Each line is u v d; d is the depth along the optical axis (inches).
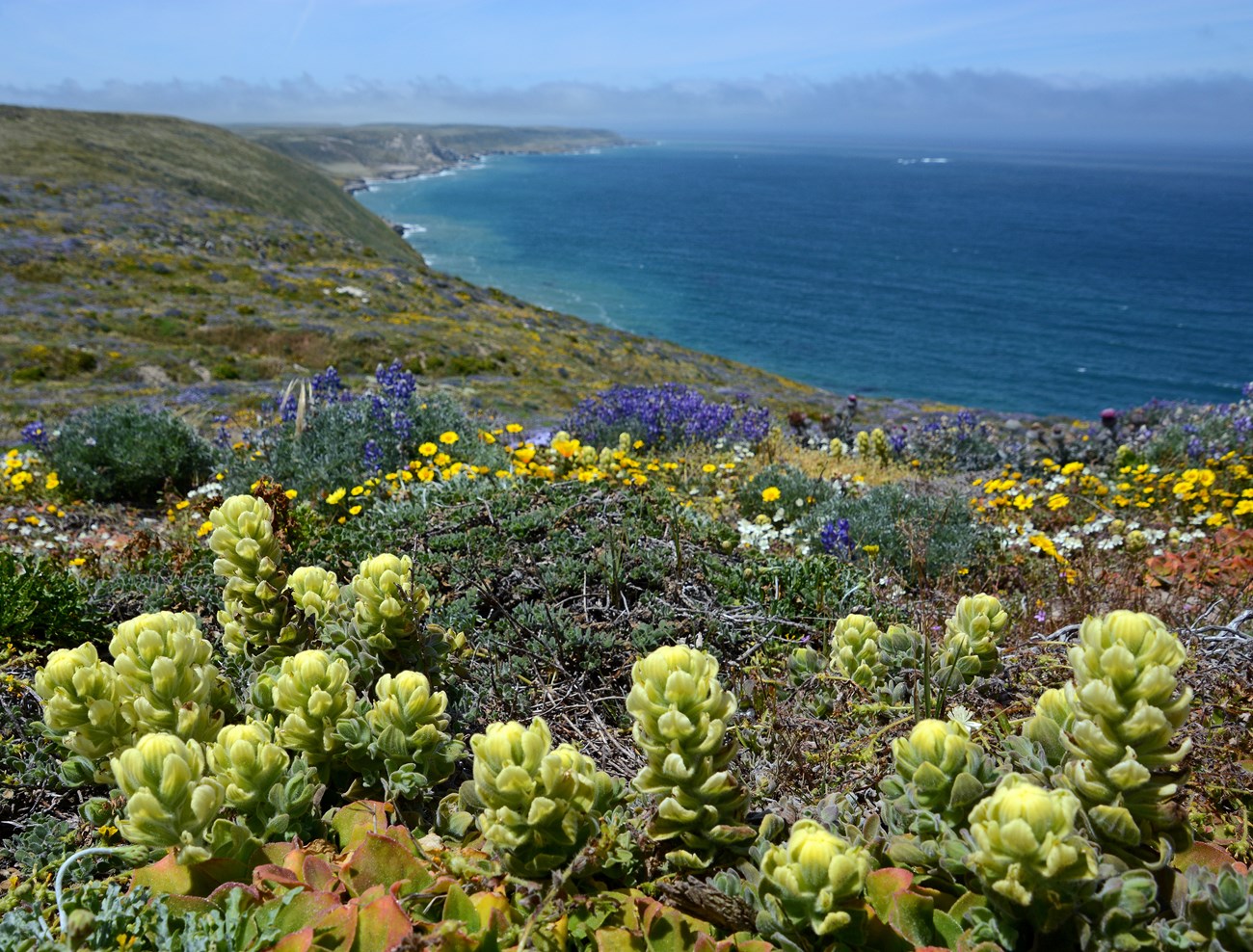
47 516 253.0
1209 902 58.1
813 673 110.3
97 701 83.7
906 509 232.4
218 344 1254.3
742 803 72.4
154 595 155.5
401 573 104.1
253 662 107.8
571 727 117.0
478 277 3843.5
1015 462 429.7
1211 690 108.0
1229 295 4097.0
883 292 3986.2
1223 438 383.2
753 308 3491.6
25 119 3302.2
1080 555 219.5
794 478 273.0
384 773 86.9
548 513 175.5
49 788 106.3
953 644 104.7
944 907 66.2
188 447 312.7
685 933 62.8
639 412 398.0
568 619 141.8
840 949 60.4
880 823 76.6
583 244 5260.8
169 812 68.7
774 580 160.9
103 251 1675.7
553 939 62.1
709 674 70.7
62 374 966.4
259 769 75.0
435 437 292.4
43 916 70.9
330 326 1365.7
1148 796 63.7
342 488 233.3
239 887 66.0
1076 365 2760.8
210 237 2057.1
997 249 5610.2
